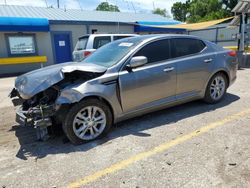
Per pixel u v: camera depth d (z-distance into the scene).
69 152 3.40
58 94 3.52
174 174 2.74
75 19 16.20
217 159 3.00
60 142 3.76
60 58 16.09
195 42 4.89
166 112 4.89
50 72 3.71
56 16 16.66
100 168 2.96
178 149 3.31
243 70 10.55
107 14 20.80
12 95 4.29
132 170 2.87
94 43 9.44
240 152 3.14
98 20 17.05
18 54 14.61
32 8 18.62
